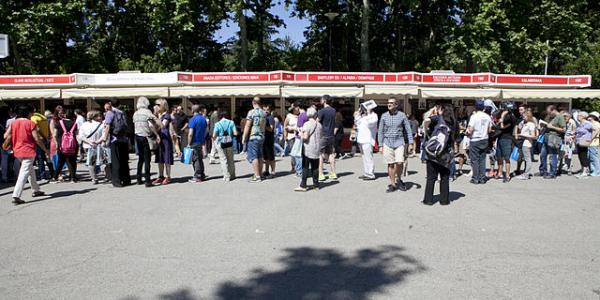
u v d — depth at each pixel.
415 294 4.36
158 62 30.69
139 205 8.30
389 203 8.38
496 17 26.89
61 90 18.27
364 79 19.59
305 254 5.52
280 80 19.09
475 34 26.98
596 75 31.61
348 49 35.12
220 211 7.77
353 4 32.66
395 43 35.41
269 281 4.69
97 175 11.73
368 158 11.13
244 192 9.50
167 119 10.55
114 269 5.05
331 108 11.12
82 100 20.62
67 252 5.64
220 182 10.83
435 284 4.59
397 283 4.62
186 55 32.84
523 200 8.61
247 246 5.84
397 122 9.40
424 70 31.52
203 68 32.88
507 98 19.56
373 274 4.88
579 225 6.82
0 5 25.25
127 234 6.41
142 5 29.27
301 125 11.24
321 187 10.09
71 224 6.99
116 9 31.30
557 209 7.86
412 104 20.92
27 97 18.27
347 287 4.53
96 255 5.52
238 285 4.59
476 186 10.17
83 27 30.28
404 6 31.53
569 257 5.38
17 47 27.83
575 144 12.30
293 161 12.45
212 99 20.56
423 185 10.35
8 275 4.90
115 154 10.19
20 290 4.50
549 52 27.81
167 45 31.95
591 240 6.07
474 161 10.47
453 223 6.93
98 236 6.32
